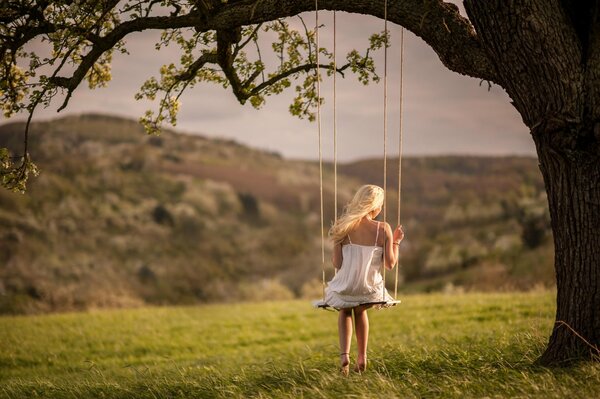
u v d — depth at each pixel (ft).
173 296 161.68
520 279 77.61
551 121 17.69
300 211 319.06
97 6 24.21
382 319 45.75
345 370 19.85
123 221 237.25
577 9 17.83
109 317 53.16
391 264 20.12
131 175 311.06
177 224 251.19
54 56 24.64
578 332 18.16
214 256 222.28
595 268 17.93
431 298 55.06
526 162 256.11
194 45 26.76
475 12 17.81
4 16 23.72
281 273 187.21
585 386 15.67
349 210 20.36
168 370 28.96
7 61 24.84
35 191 237.66
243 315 53.26
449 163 360.69
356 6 19.97
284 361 27.22
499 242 126.62
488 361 19.58
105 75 28.04
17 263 175.32
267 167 396.57
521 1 17.03
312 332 44.93
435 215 230.07
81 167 300.81
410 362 20.43
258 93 26.73
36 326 48.75
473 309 45.03
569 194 18.10
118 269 184.96
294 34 27.12
